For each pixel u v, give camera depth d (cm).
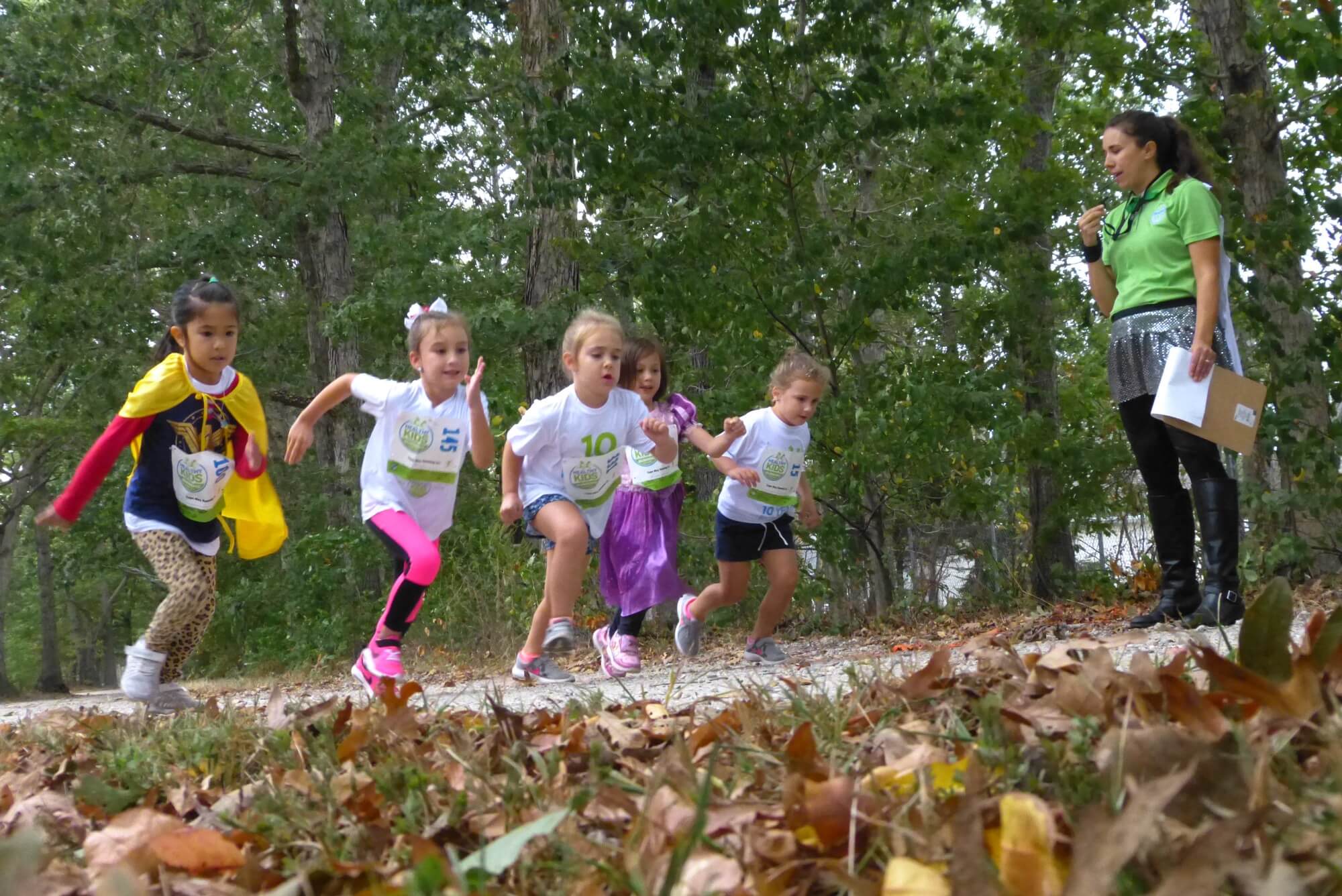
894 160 1533
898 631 1006
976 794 138
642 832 163
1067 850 138
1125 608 903
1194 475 545
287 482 1941
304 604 1594
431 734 296
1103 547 1148
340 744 289
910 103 1065
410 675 1073
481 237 1623
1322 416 853
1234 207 823
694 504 1309
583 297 1229
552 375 1245
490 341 1209
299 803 225
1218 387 526
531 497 605
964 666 418
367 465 570
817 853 160
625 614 701
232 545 573
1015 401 1029
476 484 1691
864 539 1130
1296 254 813
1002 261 1060
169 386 529
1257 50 844
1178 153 562
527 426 599
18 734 436
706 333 1276
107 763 314
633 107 1077
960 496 1122
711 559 1266
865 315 1060
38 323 1955
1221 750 161
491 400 1473
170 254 1928
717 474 1389
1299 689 178
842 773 189
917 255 1054
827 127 1080
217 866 190
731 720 271
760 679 480
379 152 1792
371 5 1500
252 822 211
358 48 1792
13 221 1803
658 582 690
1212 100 870
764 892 141
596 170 1094
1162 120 561
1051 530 1079
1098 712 204
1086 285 1270
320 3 1791
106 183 1852
